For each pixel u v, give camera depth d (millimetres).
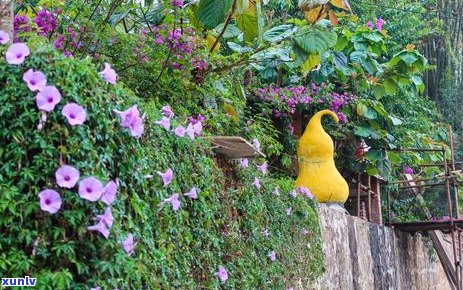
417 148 10562
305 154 8180
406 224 10250
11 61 2814
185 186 3971
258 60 6121
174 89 5312
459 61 19828
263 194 5473
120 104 3215
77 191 2826
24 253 2752
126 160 3156
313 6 5645
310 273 6402
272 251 5371
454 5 19469
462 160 18531
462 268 10234
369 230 9078
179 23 5414
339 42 9484
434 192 13445
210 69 5695
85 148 2879
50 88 2793
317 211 7008
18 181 2770
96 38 4887
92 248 2854
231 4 5152
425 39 17750
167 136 3822
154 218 3479
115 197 3037
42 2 4891
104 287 2881
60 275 2725
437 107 18859
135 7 5539
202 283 4117
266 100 8297
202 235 4121
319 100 9016
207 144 4340
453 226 9945
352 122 9727
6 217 2742
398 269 10148
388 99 11867
